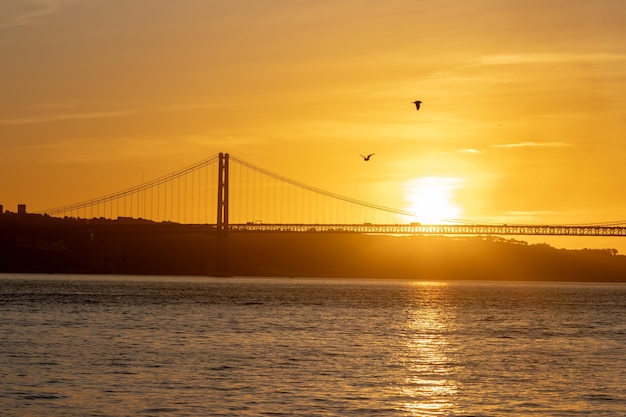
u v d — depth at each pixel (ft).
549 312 481.87
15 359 242.17
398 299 597.52
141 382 208.33
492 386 211.61
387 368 235.40
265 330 334.44
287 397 193.57
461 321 406.62
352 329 346.74
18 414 177.06
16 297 536.01
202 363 237.45
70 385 203.92
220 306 477.77
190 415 176.86
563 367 242.99
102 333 315.37
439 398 196.44
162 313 419.95
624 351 284.00
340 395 196.95
